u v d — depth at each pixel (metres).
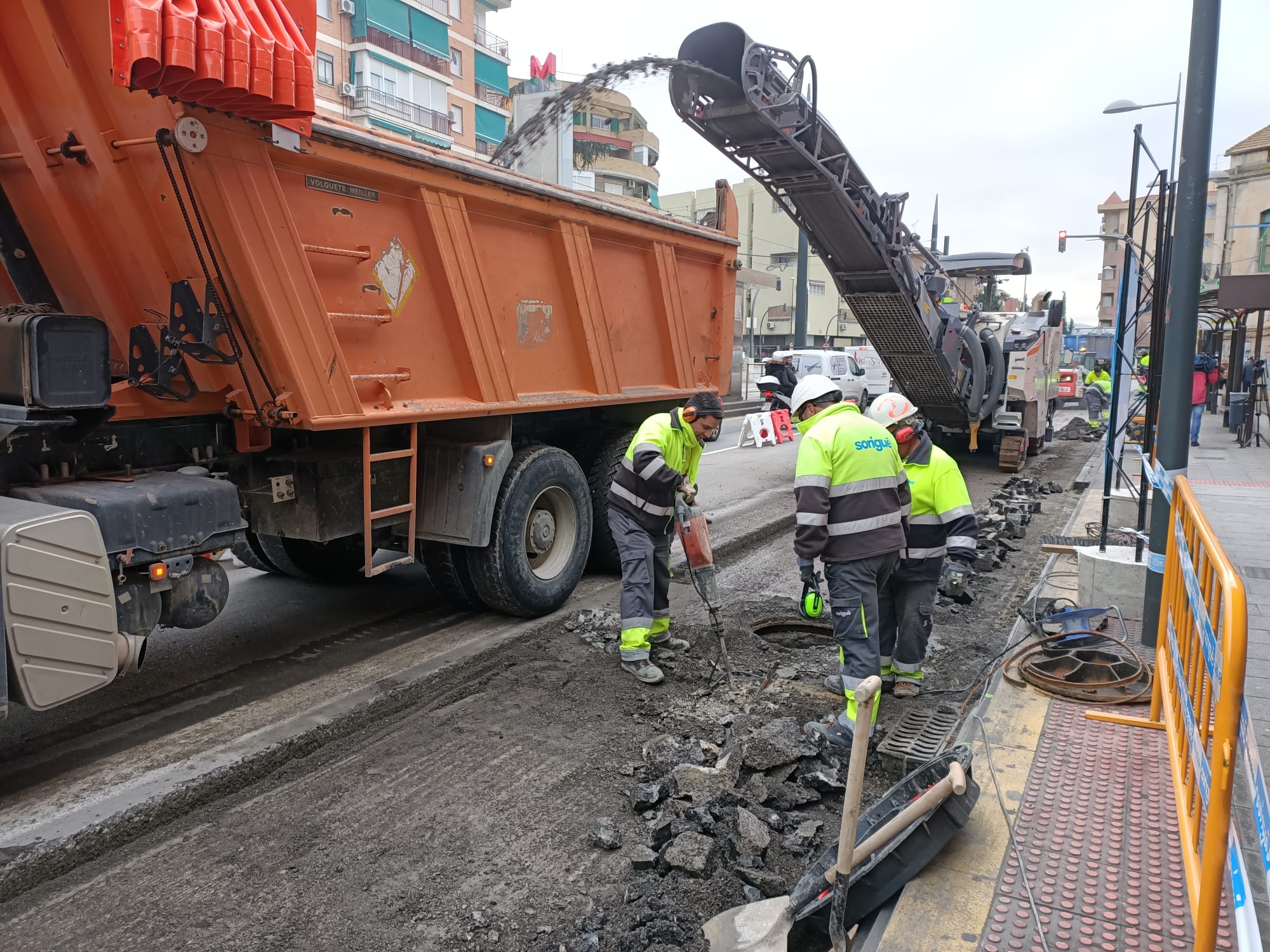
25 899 2.94
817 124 8.16
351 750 4.07
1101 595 5.42
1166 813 3.08
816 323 62.47
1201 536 2.68
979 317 13.05
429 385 5.06
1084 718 3.90
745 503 10.00
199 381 4.13
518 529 5.61
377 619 5.82
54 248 4.03
